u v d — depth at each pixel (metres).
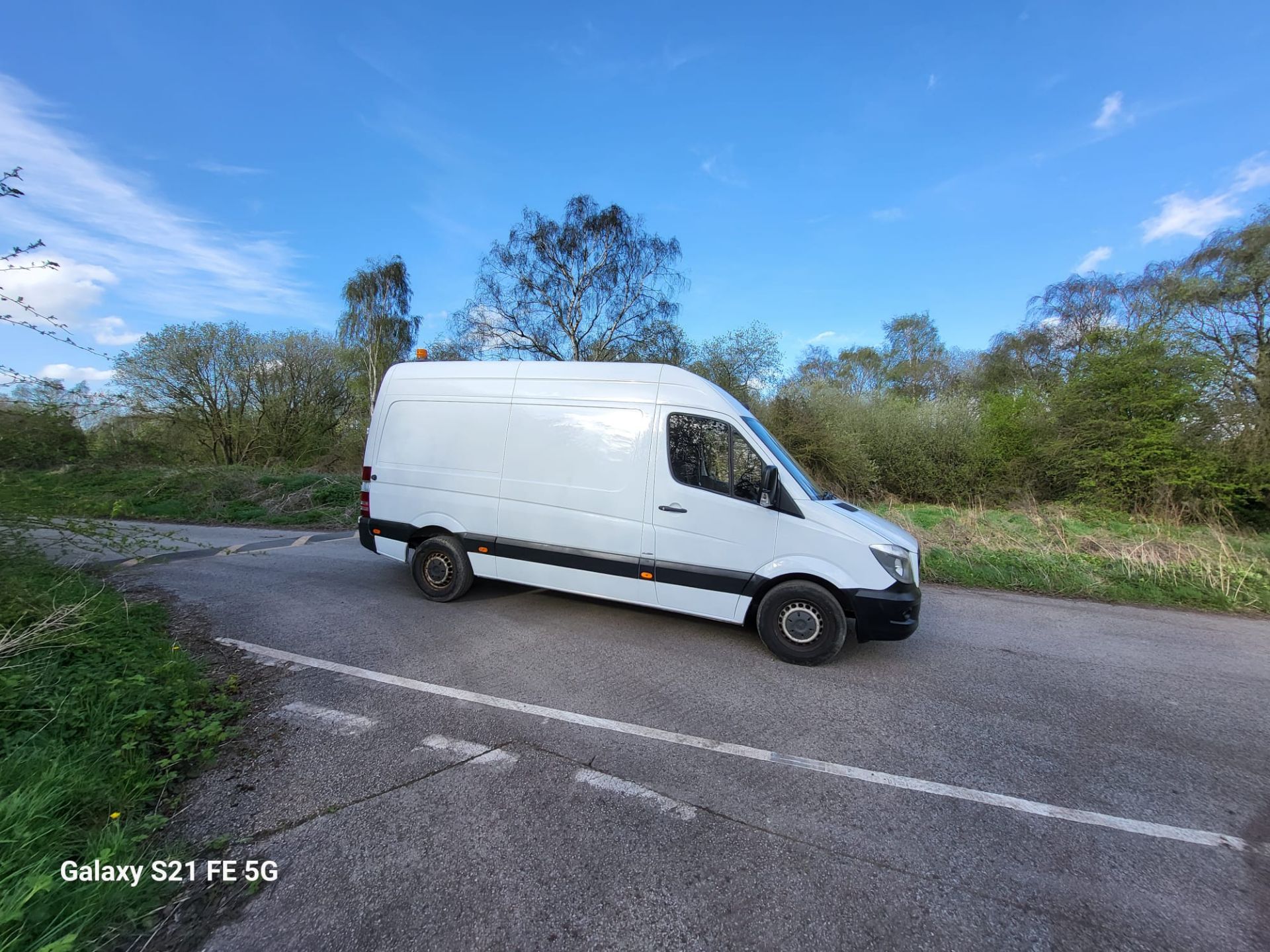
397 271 26.81
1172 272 17.84
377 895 2.12
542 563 5.39
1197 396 14.01
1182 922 2.16
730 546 4.75
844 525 4.54
